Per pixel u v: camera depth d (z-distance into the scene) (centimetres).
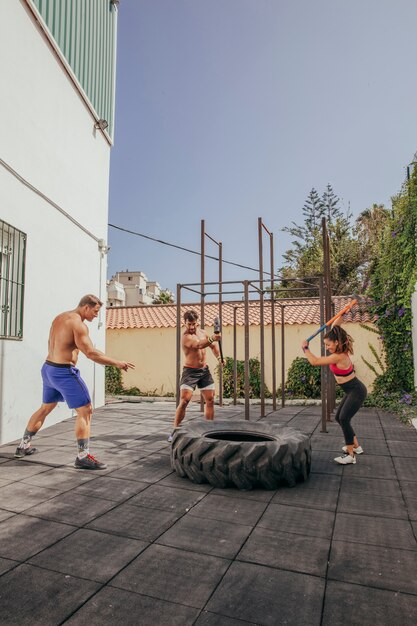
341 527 275
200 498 326
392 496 337
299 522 282
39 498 319
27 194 586
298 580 209
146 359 1272
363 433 617
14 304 548
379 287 1082
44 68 643
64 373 404
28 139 591
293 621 176
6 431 514
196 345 507
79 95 782
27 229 583
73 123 755
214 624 174
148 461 432
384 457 466
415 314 948
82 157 797
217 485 352
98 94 893
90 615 178
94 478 372
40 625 171
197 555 233
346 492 346
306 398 1059
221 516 290
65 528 265
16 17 561
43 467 405
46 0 658
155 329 1276
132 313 1423
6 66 536
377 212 2631
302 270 2322
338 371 442
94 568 217
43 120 638
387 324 1042
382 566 224
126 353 1288
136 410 863
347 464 435
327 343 445
